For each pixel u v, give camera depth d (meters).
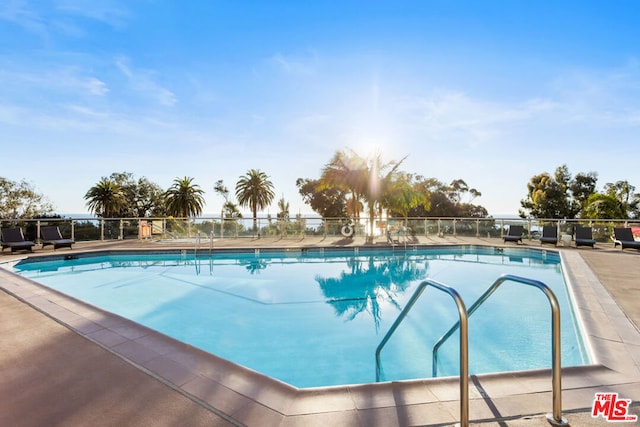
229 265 9.97
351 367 3.56
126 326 3.28
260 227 14.57
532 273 8.52
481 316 5.16
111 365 2.44
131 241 13.38
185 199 37.03
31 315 3.66
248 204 41.78
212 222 14.23
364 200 17.50
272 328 4.79
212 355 2.60
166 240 13.67
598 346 2.85
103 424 1.73
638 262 7.94
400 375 3.37
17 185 30.34
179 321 5.07
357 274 8.70
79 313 3.70
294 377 3.36
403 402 1.93
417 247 12.49
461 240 14.04
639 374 2.32
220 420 1.76
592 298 4.55
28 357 2.58
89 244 12.36
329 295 6.63
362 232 14.88
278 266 9.84
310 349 4.05
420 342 4.26
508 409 1.86
